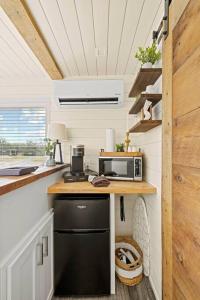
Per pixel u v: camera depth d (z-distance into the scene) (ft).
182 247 3.03
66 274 5.57
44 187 5.33
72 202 5.59
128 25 5.42
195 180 2.61
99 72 8.49
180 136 3.13
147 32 5.72
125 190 5.63
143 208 6.81
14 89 9.00
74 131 8.96
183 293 2.97
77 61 7.48
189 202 2.79
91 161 8.89
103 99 8.46
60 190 5.58
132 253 7.09
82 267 5.57
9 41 6.24
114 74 8.70
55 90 8.33
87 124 8.96
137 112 7.16
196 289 2.54
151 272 6.10
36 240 4.29
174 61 3.41
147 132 6.75
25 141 9.04
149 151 6.47
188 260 2.80
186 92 2.90
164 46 4.05
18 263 3.38
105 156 7.23
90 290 5.59
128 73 8.63
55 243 5.61
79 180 6.79
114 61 7.52
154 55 5.00
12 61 7.54
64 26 5.42
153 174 5.94
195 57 2.61
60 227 5.60
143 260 6.72
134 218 8.06
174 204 3.42
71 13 4.94
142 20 5.24
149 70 4.90
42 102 9.04
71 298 5.55
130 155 7.00
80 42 6.20
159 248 5.25
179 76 3.18
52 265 5.57
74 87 8.31
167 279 3.78
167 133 3.82
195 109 2.61
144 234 6.66
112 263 5.74
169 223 3.69
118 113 8.89
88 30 5.61
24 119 9.05
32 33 5.45
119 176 7.01
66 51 6.74
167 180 3.81
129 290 5.90
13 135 9.00
